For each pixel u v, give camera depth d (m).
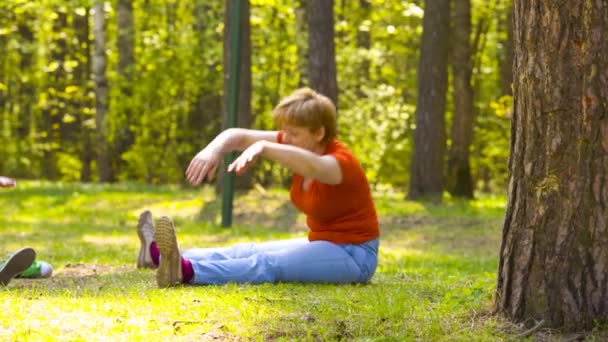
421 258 10.66
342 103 27.67
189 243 11.90
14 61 31.05
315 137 5.99
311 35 17.64
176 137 26.78
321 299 5.46
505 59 25.92
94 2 26.17
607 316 4.54
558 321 4.58
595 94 4.46
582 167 4.51
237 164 5.20
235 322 4.85
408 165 29.80
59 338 4.43
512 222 4.74
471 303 5.15
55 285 6.32
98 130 26.86
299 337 4.57
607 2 4.43
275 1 25.81
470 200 20.39
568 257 4.56
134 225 15.79
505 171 32.06
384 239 14.12
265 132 6.09
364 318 4.90
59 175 34.62
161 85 26.14
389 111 27.45
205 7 26.73
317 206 6.14
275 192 19.28
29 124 31.97
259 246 6.27
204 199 18.84
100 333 4.57
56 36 30.19
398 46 29.30
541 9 4.51
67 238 12.02
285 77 28.48
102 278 6.74
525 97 4.62
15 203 19.16
